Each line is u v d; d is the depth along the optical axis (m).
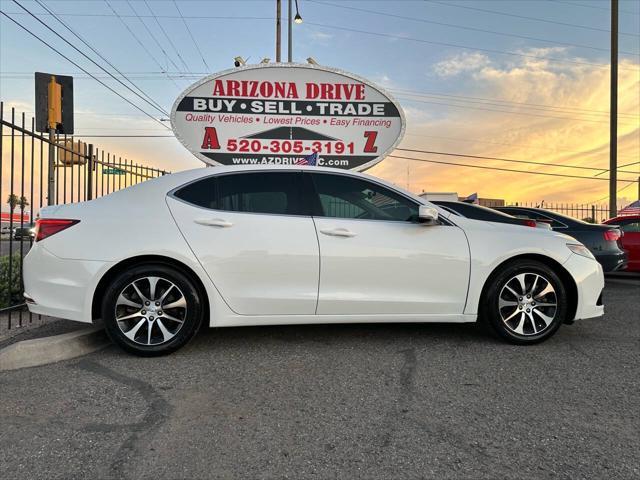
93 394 3.12
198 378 3.40
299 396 3.10
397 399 3.06
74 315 3.71
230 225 3.88
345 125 8.73
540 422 2.75
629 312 5.88
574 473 2.24
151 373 3.50
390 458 2.36
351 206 4.15
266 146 8.65
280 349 4.07
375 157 8.80
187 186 4.02
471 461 2.34
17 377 3.42
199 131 8.55
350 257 3.96
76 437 2.55
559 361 3.81
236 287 3.86
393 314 4.05
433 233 4.12
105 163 6.36
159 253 3.73
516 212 8.73
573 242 4.36
